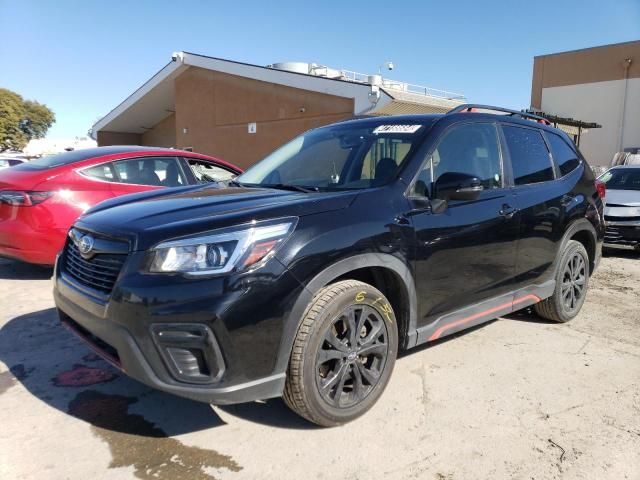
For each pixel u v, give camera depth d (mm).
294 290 2506
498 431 2852
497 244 3645
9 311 4688
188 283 2346
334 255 2639
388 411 3033
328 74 19359
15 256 5324
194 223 2480
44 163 5688
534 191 4082
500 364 3725
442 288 3283
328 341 2697
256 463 2541
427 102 15781
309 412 2684
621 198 8141
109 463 2523
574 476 2486
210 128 19391
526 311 4992
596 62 30719
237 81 18125
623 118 29859
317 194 2982
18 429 2803
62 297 2961
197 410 3035
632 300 5512
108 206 3252
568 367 3697
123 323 2416
